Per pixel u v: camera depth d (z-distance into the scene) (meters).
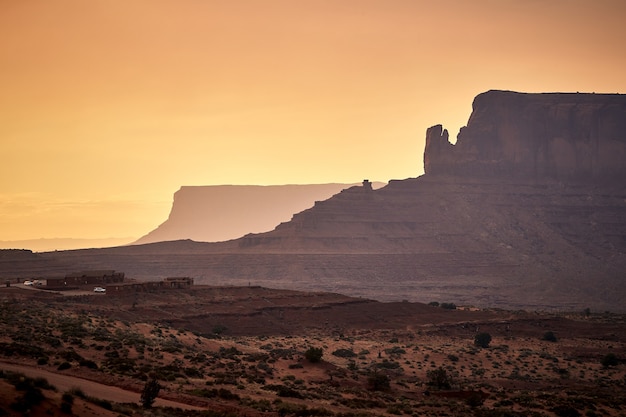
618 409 134.62
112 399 90.31
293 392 113.88
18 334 121.19
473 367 190.25
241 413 96.50
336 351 192.50
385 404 119.00
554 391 157.25
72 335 130.62
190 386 107.06
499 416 117.38
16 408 73.44
